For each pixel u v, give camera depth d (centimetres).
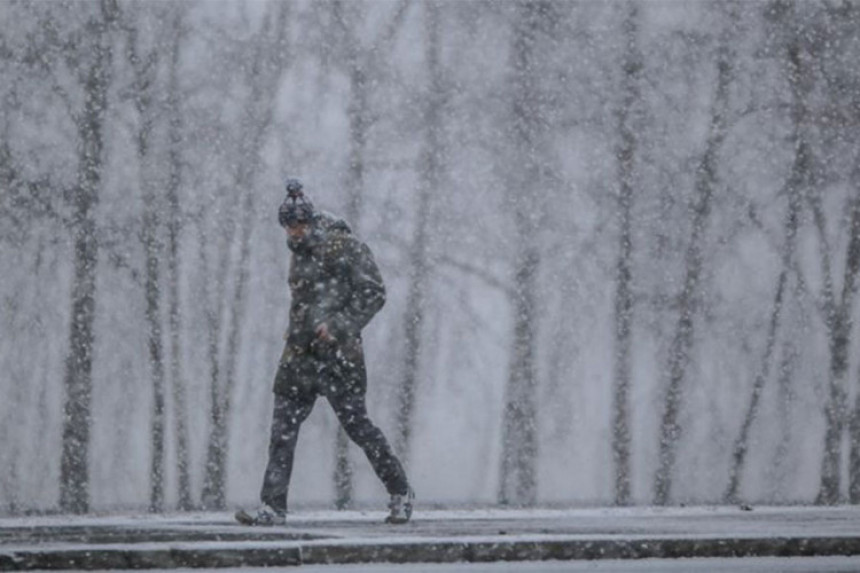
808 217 3628
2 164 3438
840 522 2619
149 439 3419
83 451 3391
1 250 3416
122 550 1969
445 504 3456
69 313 3416
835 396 3597
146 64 3500
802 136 3647
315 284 2606
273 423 2627
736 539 2122
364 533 2298
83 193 3450
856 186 3647
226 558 1994
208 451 3434
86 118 3469
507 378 3497
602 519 2756
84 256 3434
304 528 2486
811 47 3688
